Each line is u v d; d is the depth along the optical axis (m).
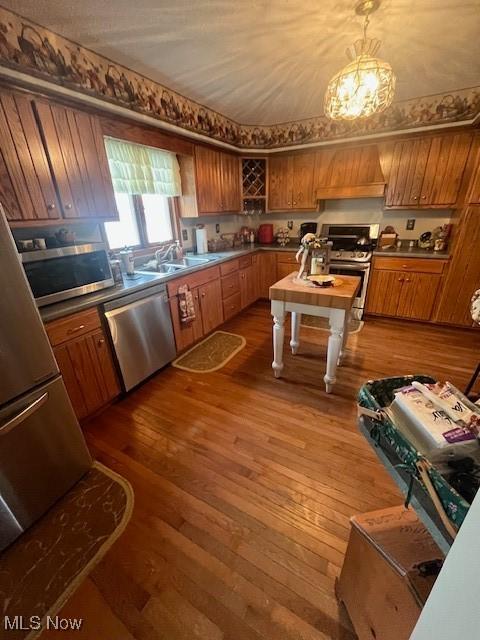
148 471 1.63
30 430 1.30
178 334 2.76
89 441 1.85
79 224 2.22
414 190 3.19
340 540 1.26
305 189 3.78
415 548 0.75
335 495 1.46
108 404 2.18
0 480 1.21
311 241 2.28
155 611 1.06
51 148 1.74
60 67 1.70
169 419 2.03
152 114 2.36
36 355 1.30
